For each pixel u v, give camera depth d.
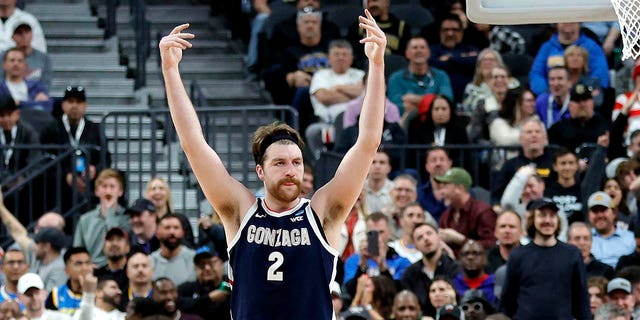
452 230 24.83
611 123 28.11
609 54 32.62
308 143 29.00
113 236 23.89
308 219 12.87
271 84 31.64
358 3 34.69
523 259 21.84
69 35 35.12
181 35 12.98
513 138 28.05
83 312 21.11
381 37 12.85
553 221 21.72
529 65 31.47
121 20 36.25
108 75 34.06
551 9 13.95
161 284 22.06
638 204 24.53
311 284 12.78
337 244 12.99
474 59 31.20
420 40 30.02
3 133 27.94
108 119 31.91
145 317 21.53
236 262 12.88
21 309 22.41
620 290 22.19
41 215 27.69
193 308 22.75
